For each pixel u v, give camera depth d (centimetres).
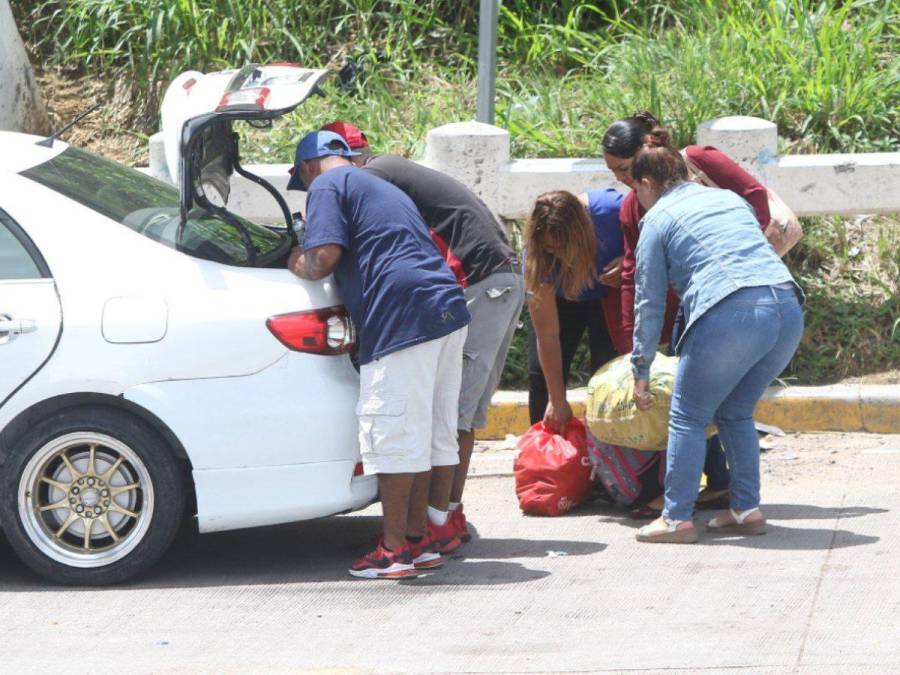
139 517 1962
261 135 3606
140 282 1942
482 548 2148
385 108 3691
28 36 4144
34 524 1966
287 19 3981
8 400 1923
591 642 1698
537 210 2180
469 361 2088
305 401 1931
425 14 4025
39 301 1931
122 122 3884
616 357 2350
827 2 3669
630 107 3394
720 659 1617
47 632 1814
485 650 1688
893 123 3359
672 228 2006
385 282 1897
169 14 3900
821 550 2030
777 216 2222
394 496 1958
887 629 1688
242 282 1955
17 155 2086
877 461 2527
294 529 2344
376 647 1719
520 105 3531
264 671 1644
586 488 2331
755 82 3381
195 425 1914
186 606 1911
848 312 2969
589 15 4044
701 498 2308
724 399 2066
